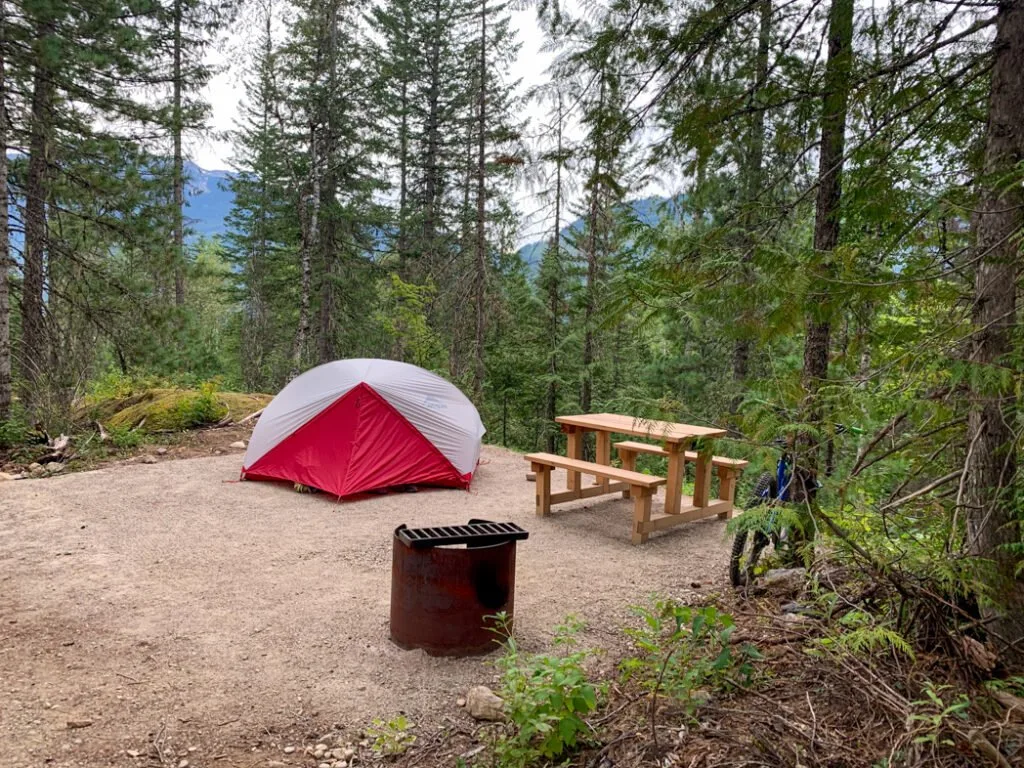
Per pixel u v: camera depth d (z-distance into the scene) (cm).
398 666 360
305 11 1759
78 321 1123
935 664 274
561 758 268
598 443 732
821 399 261
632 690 316
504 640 380
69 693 325
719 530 628
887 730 242
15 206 1032
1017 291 273
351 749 288
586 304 1529
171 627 404
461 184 2294
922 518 321
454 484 776
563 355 1720
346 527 620
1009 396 248
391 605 390
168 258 1162
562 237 1599
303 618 421
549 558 540
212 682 340
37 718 301
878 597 331
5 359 964
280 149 2053
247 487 759
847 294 255
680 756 248
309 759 281
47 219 1126
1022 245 246
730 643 334
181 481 782
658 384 1380
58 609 427
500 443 2105
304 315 1752
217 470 840
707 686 293
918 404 245
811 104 347
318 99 1833
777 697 278
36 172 1063
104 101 1080
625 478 579
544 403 1903
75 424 1077
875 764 224
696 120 349
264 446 781
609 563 529
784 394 275
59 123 1053
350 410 741
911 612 294
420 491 757
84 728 296
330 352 2053
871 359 315
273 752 285
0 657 359
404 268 2256
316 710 317
